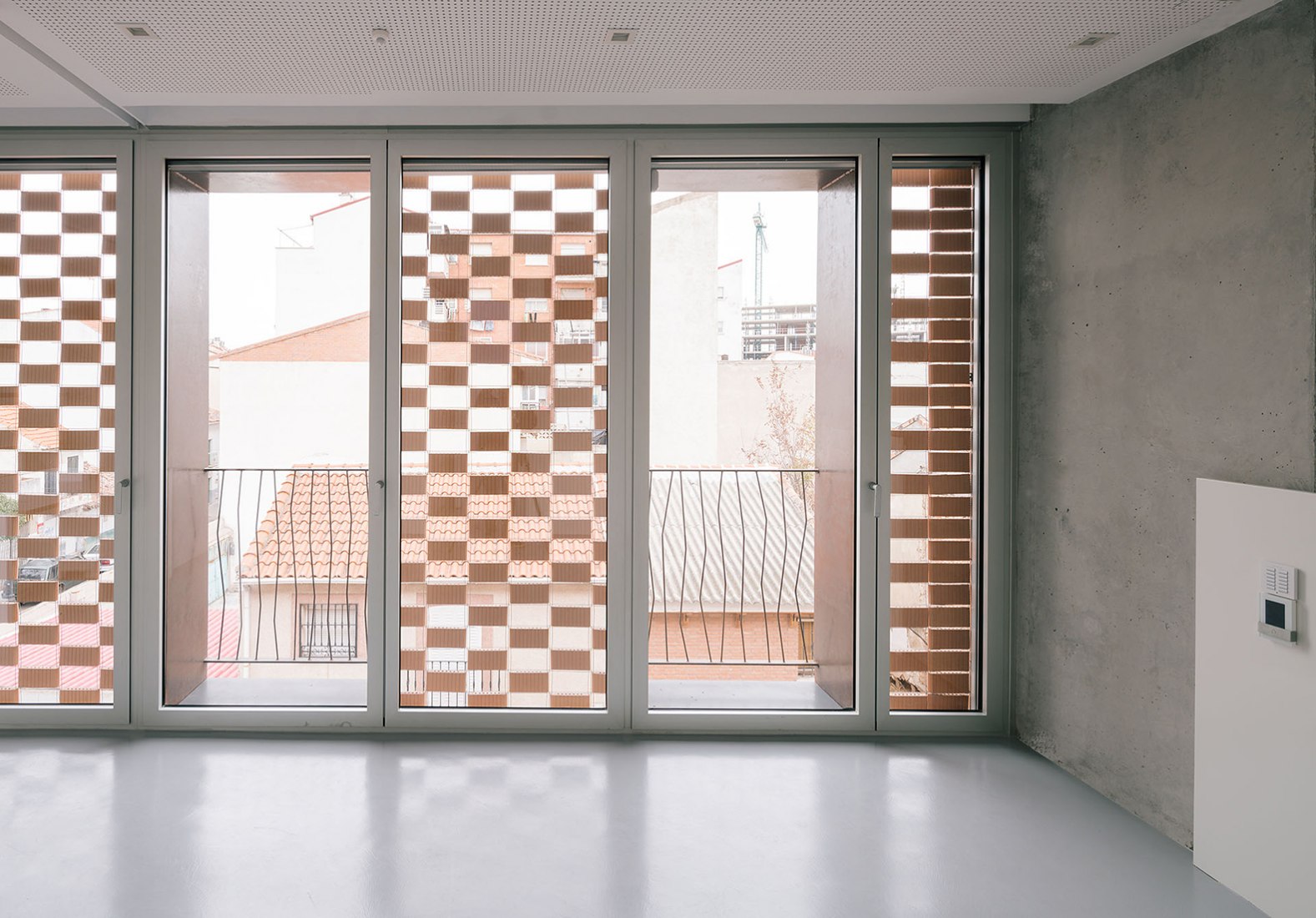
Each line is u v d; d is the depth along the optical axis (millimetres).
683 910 2213
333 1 2332
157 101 3184
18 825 2646
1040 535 3324
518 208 3494
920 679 3539
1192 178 2555
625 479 3475
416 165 3482
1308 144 2162
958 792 2975
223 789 2924
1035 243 3332
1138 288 2781
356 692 3756
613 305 3461
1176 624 2645
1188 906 2271
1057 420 3205
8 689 3539
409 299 3484
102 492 3496
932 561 3531
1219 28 2438
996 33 2523
